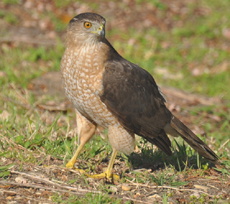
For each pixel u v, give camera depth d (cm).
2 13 2408
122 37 2392
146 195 827
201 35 2523
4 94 1443
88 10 2659
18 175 833
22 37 2159
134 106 907
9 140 973
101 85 864
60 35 2291
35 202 758
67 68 871
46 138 1004
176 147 1089
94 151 980
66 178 848
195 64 2148
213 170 971
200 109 1617
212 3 2977
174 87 1872
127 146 913
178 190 852
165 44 2355
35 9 2538
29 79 1717
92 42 856
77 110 920
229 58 2219
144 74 957
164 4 2875
